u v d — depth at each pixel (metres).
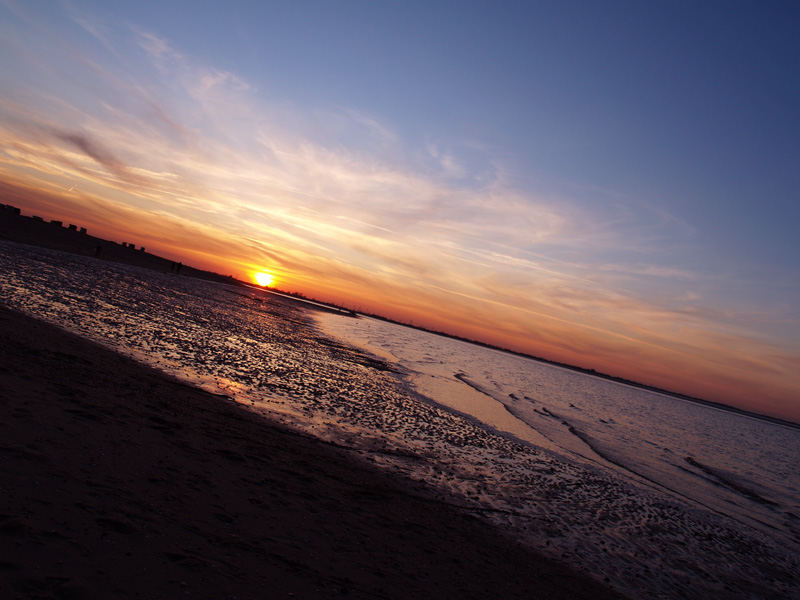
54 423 7.09
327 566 5.99
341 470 10.55
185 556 4.99
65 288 24.97
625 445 27.28
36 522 4.62
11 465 5.48
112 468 6.42
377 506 9.06
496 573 7.86
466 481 13.12
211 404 12.17
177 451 7.93
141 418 8.89
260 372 19.03
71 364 10.86
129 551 4.72
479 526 10.12
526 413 29.59
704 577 11.16
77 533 4.70
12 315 14.28
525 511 12.13
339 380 22.81
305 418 14.30
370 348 46.91
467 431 19.61
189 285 63.44
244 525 6.27
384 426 16.45
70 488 5.49
